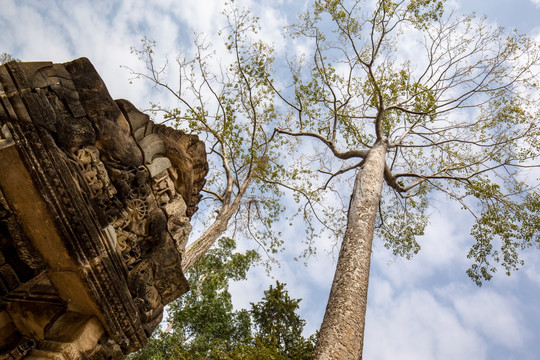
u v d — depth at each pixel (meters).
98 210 6.16
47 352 5.53
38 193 5.34
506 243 13.48
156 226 7.34
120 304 6.30
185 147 8.34
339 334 6.62
